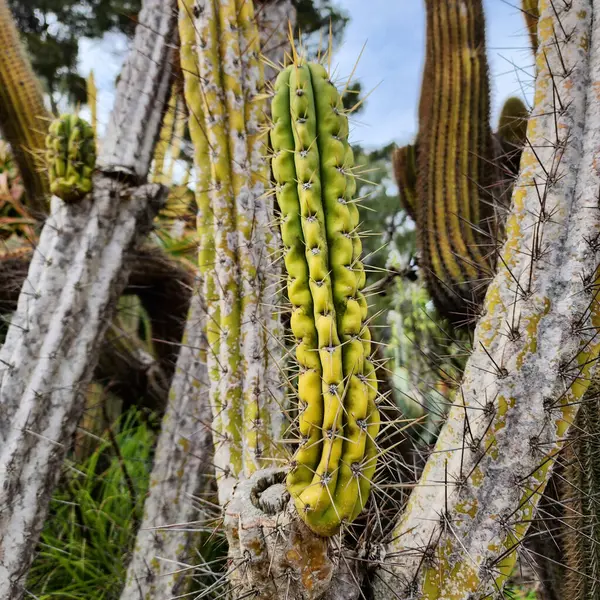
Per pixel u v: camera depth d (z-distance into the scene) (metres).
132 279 3.76
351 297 1.22
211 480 2.59
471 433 1.26
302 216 1.21
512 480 1.25
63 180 2.65
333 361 1.16
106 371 3.87
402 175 3.27
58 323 2.54
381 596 1.30
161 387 3.83
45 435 2.42
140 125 2.92
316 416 1.20
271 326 1.87
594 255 1.29
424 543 1.29
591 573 1.83
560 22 1.38
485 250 2.60
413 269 3.09
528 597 2.26
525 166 1.41
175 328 3.94
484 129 2.76
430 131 2.83
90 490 3.29
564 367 1.26
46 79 6.84
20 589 2.27
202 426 2.54
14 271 3.55
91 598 2.75
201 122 2.04
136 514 2.94
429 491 1.34
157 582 2.34
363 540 1.35
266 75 2.49
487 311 1.39
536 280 1.30
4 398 2.40
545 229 1.32
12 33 3.35
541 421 1.26
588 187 1.30
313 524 1.18
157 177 3.57
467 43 2.81
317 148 1.24
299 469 1.21
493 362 1.28
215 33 2.01
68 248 2.67
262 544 1.24
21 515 2.30
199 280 2.53
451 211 2.68
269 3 2.60
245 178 1.94
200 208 2.03
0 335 3.77
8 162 4.60
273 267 1.91
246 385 1.79
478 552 1.24
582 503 1.83
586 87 1.35
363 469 1.20
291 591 1.24
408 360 2.54
